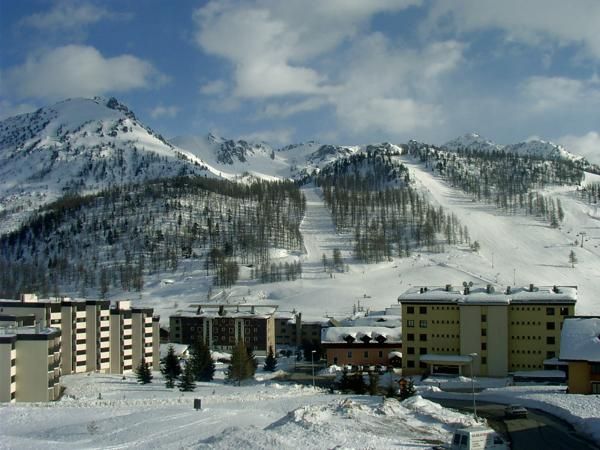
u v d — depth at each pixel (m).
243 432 80.94
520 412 102.38
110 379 168.62
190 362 173.00
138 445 81.69
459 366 171.88
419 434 87.31
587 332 128.38
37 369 132.50
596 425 91.44
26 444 79.62
